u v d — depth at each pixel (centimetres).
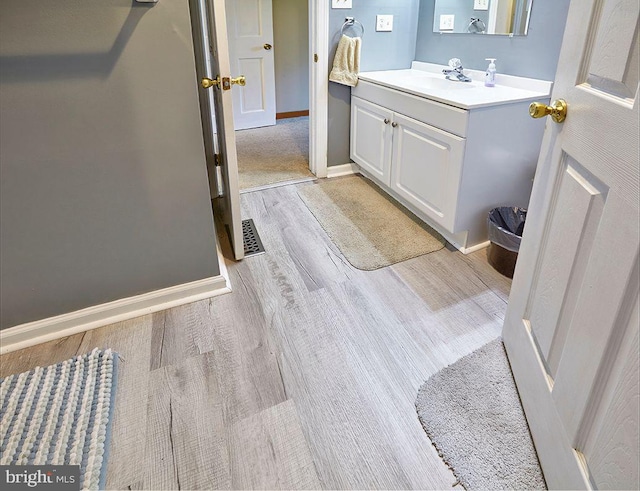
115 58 130
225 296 180
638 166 70
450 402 130
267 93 446
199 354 149
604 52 86
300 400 132
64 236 146
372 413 127
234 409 129
